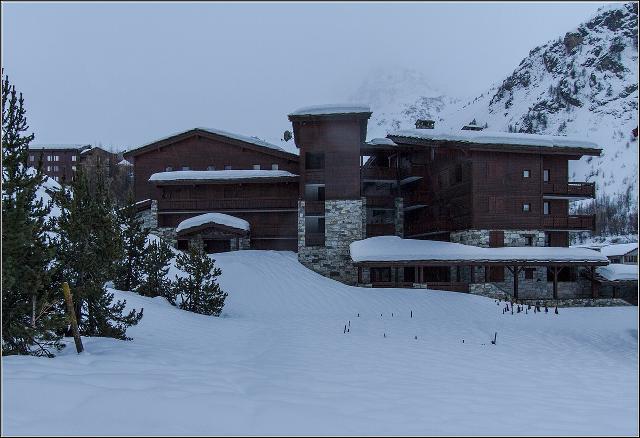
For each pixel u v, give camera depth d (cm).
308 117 4053
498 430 674
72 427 577
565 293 3878
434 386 1015
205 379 907
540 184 3853
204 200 4453
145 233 2570
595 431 689
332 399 816
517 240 3781
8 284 989
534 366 1405
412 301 3122
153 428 591
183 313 2317
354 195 4050
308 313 2848
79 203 1445
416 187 4638
